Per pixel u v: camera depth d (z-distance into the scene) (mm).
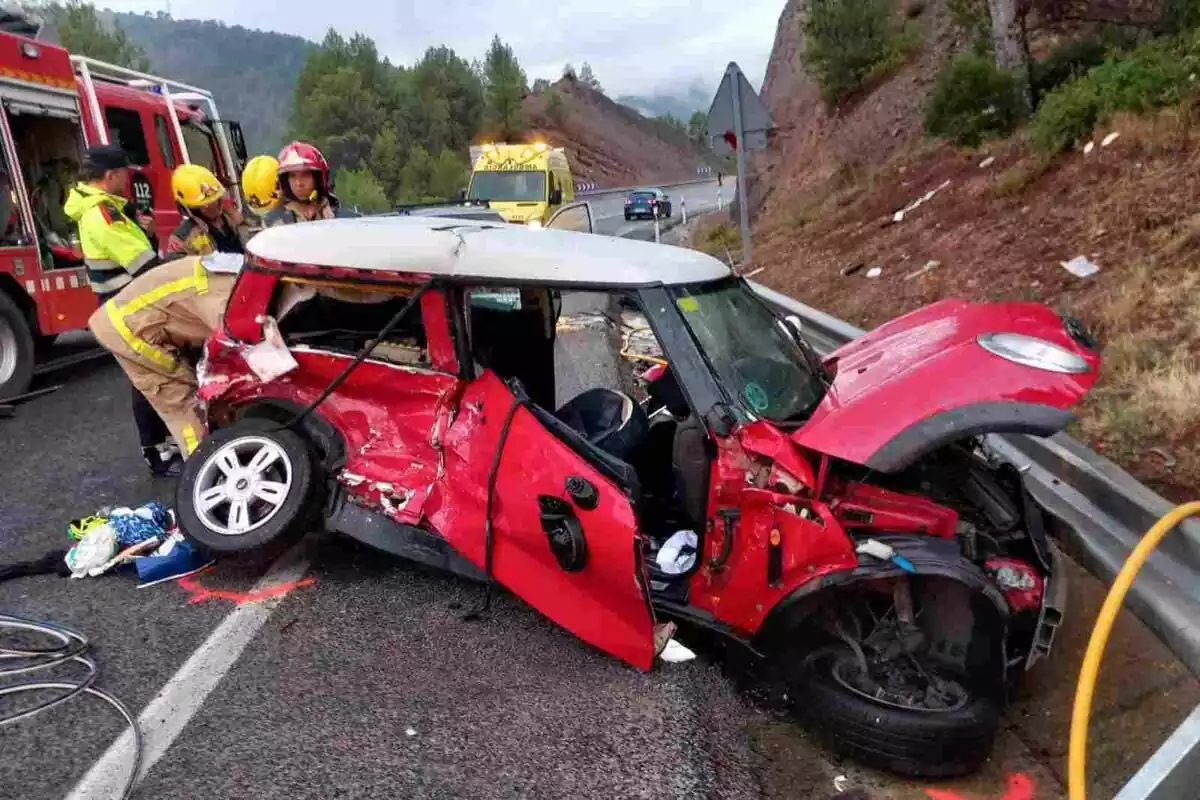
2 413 7281
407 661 3592
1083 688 2697
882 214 11562
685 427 3553
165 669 3496
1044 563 3283
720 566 3312
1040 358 3189
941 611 3164
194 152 11336
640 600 3357
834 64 17859
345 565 4430
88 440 6555
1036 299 6879
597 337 4555
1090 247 7234
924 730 2982
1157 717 3252
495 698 3354
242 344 4262
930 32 17141
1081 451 4516
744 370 3531
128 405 7613
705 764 3053
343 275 3994
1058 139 8969
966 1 14234
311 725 3160
